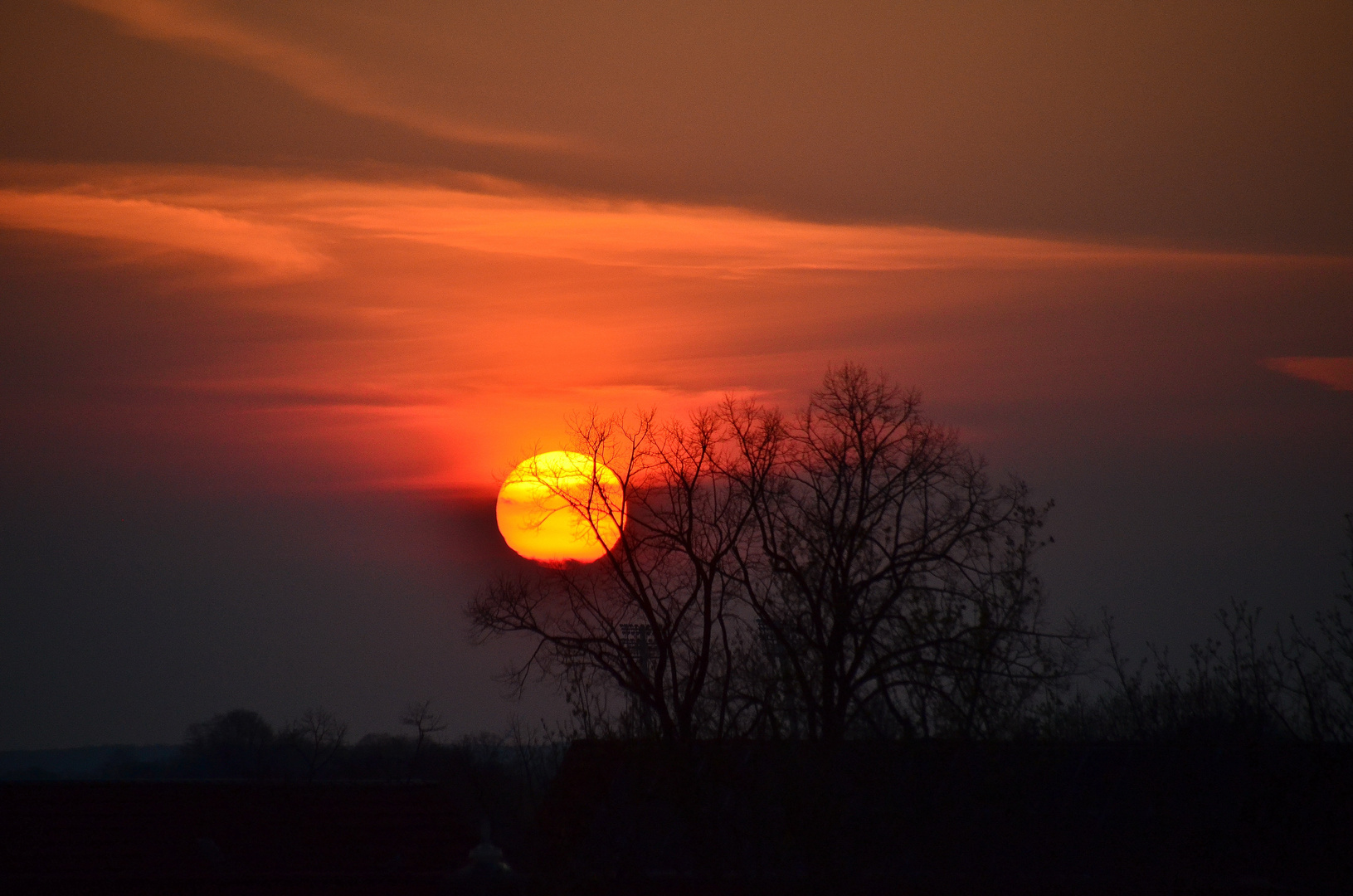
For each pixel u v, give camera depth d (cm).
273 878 7569
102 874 7756
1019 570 8144
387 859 8331
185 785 8975
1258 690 7994
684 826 7431
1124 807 7906
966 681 7525
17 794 8675
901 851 7275
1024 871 7538
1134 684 8562
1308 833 7681
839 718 8025
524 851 7525
